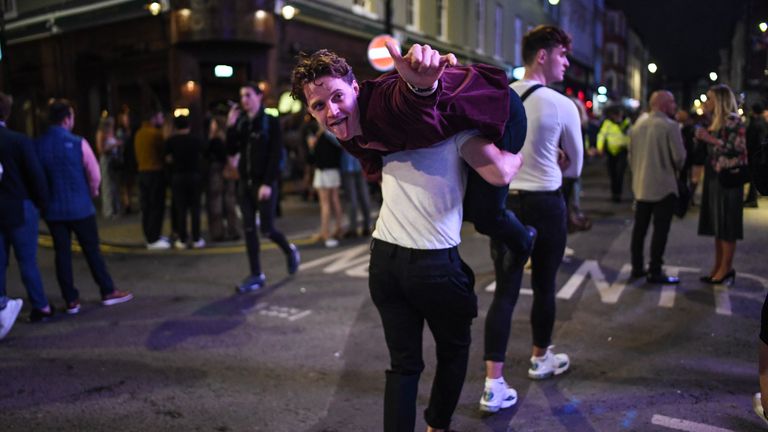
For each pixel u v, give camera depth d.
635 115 14.10
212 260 7.25
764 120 6.69
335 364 3.91
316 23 15.21
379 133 2.05
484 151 2.17
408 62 1.74
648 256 6.76
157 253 7.75
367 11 17.38
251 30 13.41
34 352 4.22
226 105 13.83
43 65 16.47
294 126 14.37
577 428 3.01
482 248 7.55
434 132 1.96
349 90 2.01
